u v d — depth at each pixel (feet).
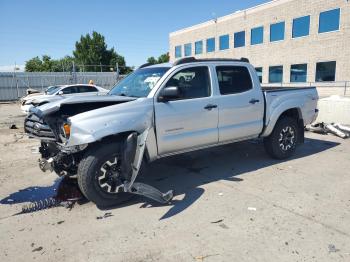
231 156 21.68
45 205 14.46
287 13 93.56
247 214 12.82
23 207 14.26
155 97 14.97
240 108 17.87
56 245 11.03
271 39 99.81
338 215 12.55
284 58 96.22
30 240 11.42
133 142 13.21
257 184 16.19
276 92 19.84
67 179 17.71
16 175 19.03
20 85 109.81
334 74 83.56
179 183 16.75
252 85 18.71
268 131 19.43
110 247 10.78
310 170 18.29
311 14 87.04
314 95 21.89
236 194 14.94
